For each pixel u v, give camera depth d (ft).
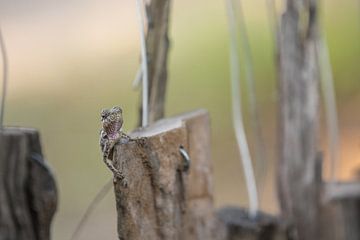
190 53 22.44
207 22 23.76
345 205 11.66
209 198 10.71
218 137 19.54
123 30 23.40
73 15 24.27
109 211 15.98
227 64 21.70
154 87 10.82
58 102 19.93
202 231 10.66
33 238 10.20
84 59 21.84
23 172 10.15
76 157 17.85
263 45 21.89
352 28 22.18
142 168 10.03
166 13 10.82
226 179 18.10
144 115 10.49
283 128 11.59
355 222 11.69
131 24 23.62
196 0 24.97
